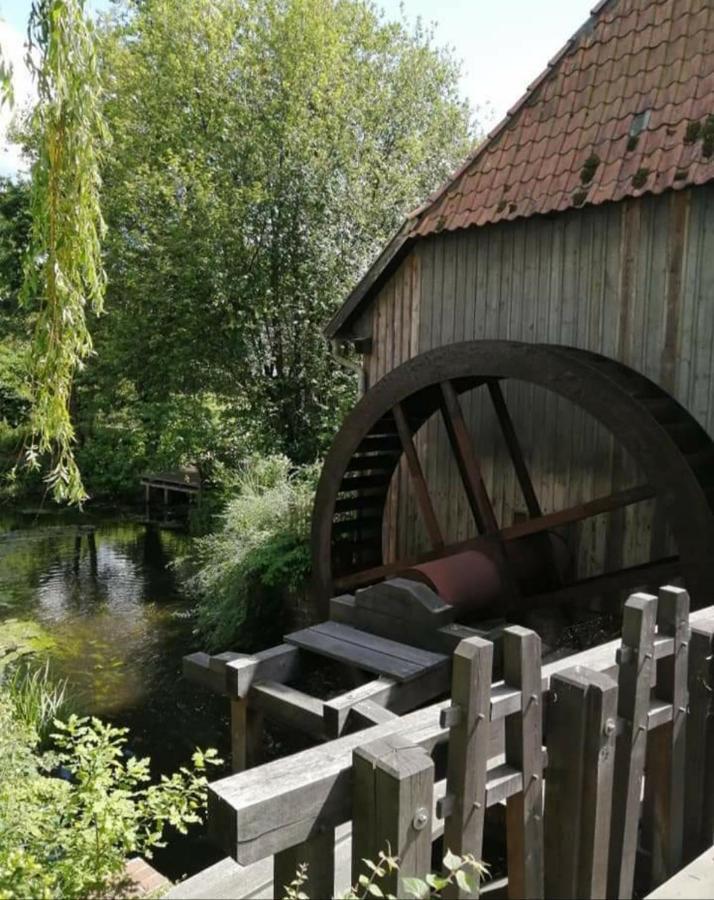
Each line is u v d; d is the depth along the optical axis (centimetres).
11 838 231
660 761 198
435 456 573
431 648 365
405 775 128
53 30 314
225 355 1091
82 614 759
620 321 444
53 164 326
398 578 417
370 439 541
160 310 1079
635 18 473
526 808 160
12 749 307
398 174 1164
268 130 1076
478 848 151
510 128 511
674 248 419
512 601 439
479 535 475
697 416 412
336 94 1104
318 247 1070
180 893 155
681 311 418
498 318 503
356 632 394
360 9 1238
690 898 158
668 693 194
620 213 441
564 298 469
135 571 930
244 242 1070
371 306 590
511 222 493
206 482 1205
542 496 500
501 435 525
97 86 334
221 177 1070
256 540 682
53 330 338
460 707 148
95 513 1323
